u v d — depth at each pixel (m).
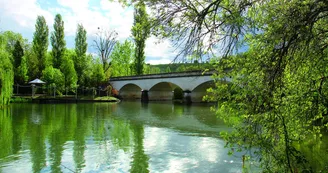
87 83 51.84
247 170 8.60
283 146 5.27
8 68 30.03
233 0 4.33
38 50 49.28
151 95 53.16
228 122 5.73
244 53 4.62
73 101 42.06
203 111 30.11
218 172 8.94
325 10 3.58
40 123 19.39
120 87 57.03
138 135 15.29
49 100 39.62
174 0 4.61
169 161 10.25
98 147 12.32
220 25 4.52
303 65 4.32
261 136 5.02
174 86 56.91
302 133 5.59
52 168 9.40
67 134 15.34
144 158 10.63
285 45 3.93
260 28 4.13
